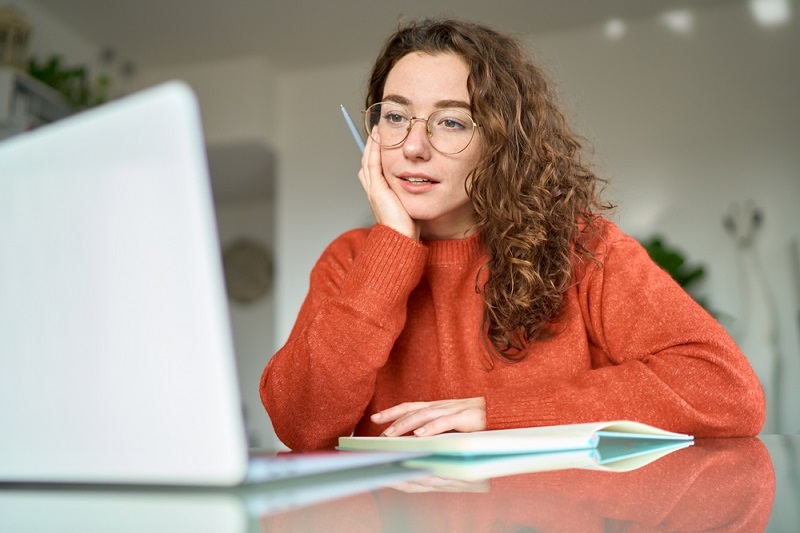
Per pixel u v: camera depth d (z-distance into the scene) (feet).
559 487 1.49
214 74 17.85
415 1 15.35
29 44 14.84
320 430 3.54
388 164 3.87
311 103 18.22
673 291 3.59
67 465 1.33
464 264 4.08
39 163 1.30
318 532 1.04
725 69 15.61
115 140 1.25
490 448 2.13
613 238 3.97
